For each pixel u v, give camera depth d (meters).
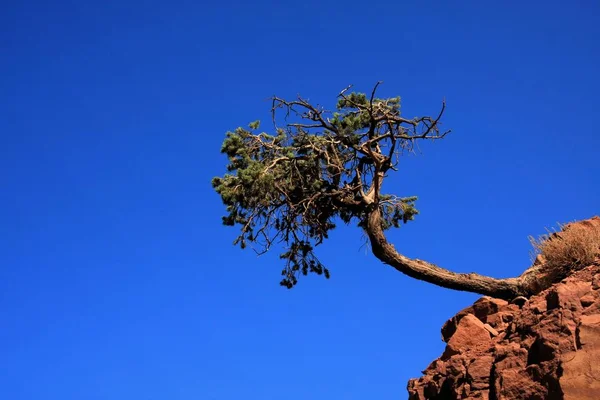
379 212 18.86
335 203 19.56
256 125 19.61
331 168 19.47
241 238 18.97
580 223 16.73
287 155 19.02
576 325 10.96
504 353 11.72
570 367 10.30
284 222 19.58
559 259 16.08
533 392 10.57
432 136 19.11
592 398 9.92
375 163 18.88
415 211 20.25
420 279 18.19
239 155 19.31
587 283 12.15
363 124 19.25
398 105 19.70
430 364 14.09
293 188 19.22
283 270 20.05
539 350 11.06
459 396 12.07
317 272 20.08
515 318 12.91
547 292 13.23
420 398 13.34
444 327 16.06
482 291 17.38
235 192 18.53
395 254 18.31
